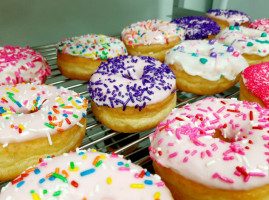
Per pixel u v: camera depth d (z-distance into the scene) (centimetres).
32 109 17
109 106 18
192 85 22
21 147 14
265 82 19
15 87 18
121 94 18
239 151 13
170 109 19
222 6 39
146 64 21
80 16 31
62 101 17
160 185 12
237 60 23
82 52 24
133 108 18
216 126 15
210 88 22
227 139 16
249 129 15
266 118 15
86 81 25
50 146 15
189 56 22
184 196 13
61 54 25
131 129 18
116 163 13
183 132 14
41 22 28
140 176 12
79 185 11
